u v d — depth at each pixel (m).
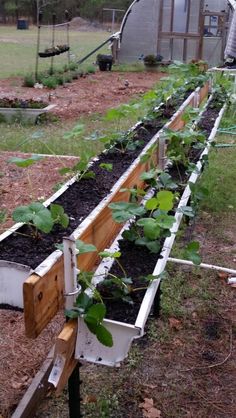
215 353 2.68
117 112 3.24
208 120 5.22
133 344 2.70
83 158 2.76
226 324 2.91
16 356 2.55
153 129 3.99
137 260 2.24
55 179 5.03
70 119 8.05
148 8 14.73
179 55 14.93
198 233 4.00
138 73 13.88
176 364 2.59
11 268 1.76
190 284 3.26
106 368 2.52
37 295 1.59
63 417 2.23
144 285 2.05
